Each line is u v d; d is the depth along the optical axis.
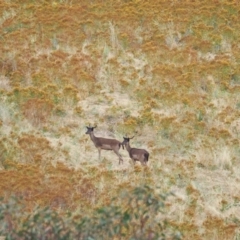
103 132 63.66
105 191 52.91
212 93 70.44
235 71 74.38
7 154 57.59
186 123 64.25
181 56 75.38
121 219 37.78
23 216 43.19
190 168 58.16
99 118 65.50
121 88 70.62
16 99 66.12
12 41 76.81
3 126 62.53
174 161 59.59
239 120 66.88
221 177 58.38
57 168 55.19
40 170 55.62
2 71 72.69
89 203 50.97
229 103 69.50
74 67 72.06
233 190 56.81
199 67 73.50
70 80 70.50
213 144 61.41
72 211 49.25
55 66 71.56
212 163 59.59
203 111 66.25
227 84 71.12
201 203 54.34
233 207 54.31
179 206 52.88
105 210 38.16
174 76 71.38
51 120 64.19
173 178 56.00
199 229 50.78
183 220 51.28
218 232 49.59
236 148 61.28
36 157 56.97
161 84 70.50
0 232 37.25
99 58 74.88
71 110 66.44
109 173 54.59
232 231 49.69
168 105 67.06
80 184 53.53
